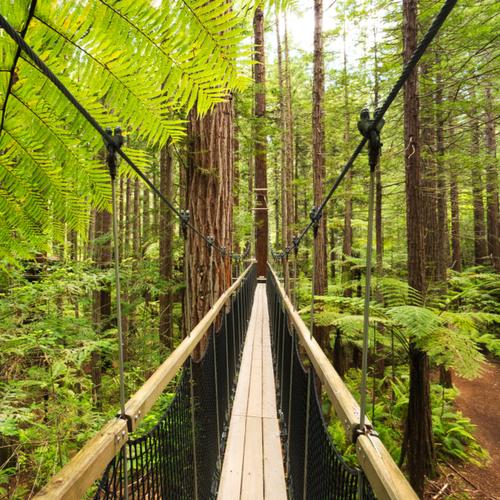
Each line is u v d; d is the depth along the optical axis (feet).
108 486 2.24
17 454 8.70
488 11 15.79
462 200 36.55
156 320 23.18
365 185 29.63
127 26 1.71
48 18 1.63
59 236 2.30
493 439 20.77
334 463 2.94
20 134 1.95
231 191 14.38
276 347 12.21
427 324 11.80
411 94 14.76
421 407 14.08
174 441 3.89
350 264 32.94
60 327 9.93
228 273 13.78
